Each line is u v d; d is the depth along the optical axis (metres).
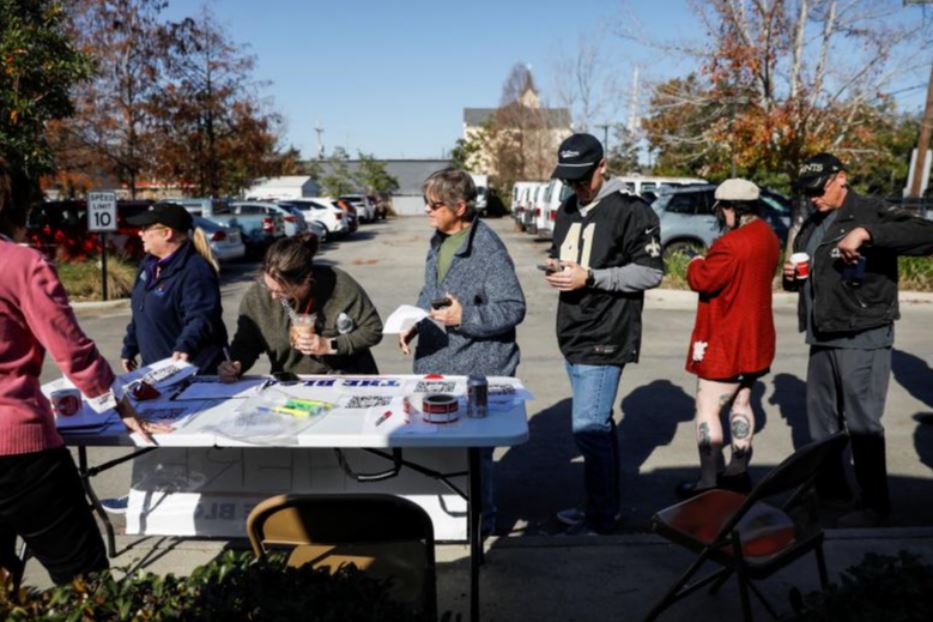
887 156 15.44
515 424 2.90
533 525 4.26
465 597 3.27
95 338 9.85
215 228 17.78
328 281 3.71
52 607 1.89
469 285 3.60
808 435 5.69
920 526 4.09
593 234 3.66
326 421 2.95
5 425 2.32
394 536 2.37
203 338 3.88
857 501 4.28
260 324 3.79
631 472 5.00
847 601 2.01
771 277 4.18
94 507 3.65
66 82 12.19
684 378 7.38
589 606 3.19
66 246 15.35
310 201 28.00
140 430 2.76
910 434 5.66
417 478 3.76
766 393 6.85
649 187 18.28
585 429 3.79
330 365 3.85
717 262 4.07
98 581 1.99
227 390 3.44
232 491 3.73
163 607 1.84
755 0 13.84
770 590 3.29
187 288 3.95
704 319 4.28
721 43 14.16
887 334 3.86
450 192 3.53
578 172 3.58
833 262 3.85
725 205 4.12
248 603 1.84
